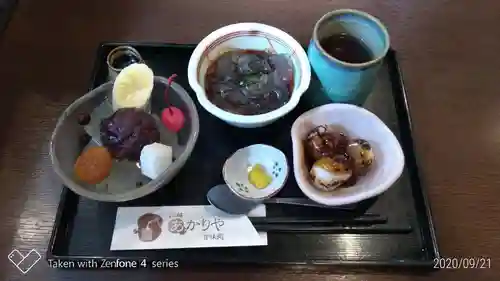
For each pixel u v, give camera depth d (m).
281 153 0.37
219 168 0.38
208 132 0.39
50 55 0.43
